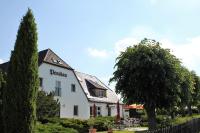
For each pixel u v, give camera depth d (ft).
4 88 45.09
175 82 69.62
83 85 152.15
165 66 68.85
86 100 142.20
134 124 135.44
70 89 133.80
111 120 129.29
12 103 43.06
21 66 44.11
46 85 120.16
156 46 70.85
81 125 96.78
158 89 68.95
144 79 68.90
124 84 71.20
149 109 70.95
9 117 42.96
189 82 87.30
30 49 45.19
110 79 72.49
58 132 73.92
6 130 42.88
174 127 58.59
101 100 154.20
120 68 71.00
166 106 71.15
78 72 159.63
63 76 130.52
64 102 128.77
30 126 43.27
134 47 71.26
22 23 46.14
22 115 42.86
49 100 94.27
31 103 43.73
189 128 78.33
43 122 88.43
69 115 130.82
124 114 172.24
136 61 67.92
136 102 71.36
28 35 45.60
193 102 167.94
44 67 120.67
